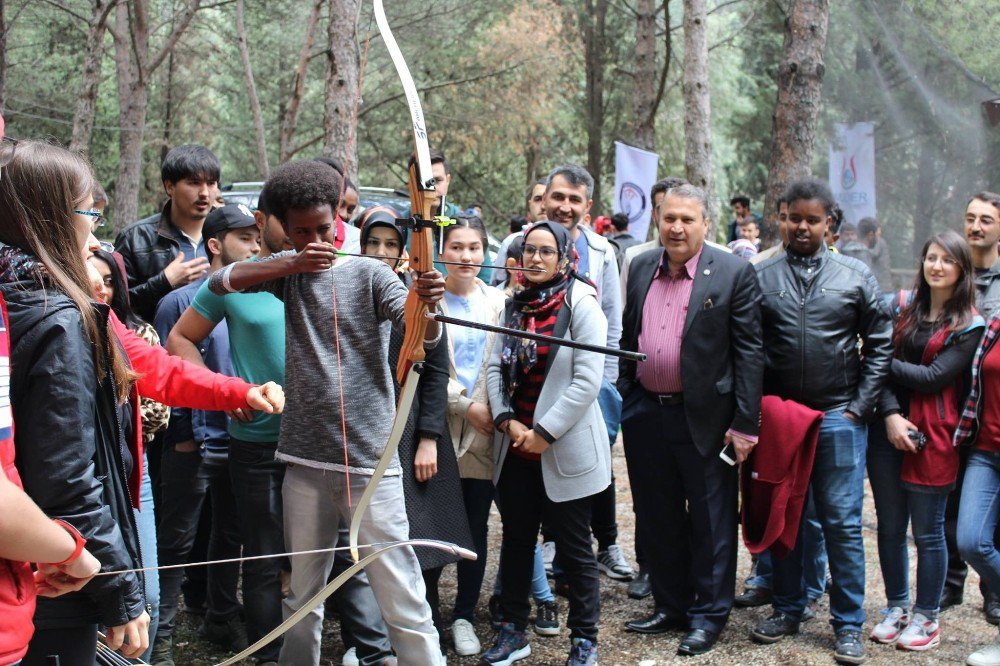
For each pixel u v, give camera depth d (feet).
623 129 68.28
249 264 10.13
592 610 12.91
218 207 13.78
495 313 14.29
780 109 26.02
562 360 12.89
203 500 13.70
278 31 55.26
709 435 13.87
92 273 8.73
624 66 66.69
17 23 52.60
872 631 14.62
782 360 14.24
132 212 40.93
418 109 8.33
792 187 14.39
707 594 14.06
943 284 13.98
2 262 6.91
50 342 6.77
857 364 14.28
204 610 14.99
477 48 57.21
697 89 31.37
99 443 7.34
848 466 13.93
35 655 7.18
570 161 72.23
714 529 13.99
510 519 13.34
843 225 37.83
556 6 59.52
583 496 12.78
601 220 29.78
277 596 12.17
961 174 37.70
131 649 7.30
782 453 13.66
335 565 12.32
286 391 10.57
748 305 13.75
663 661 13.69
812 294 14.19
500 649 13.25
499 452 13.32
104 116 60.03
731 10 65.05
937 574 14.35
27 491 6.77
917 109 38.47
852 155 38.29
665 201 14.05
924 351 14.19
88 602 7.20
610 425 16.57
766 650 14.10
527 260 12.98
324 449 10.30
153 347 8.91
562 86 63.82
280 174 9.96
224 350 12.97
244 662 13.12
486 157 66.49
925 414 14.16
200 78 59.31
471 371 13.99
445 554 11.89
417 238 8.35
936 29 37.88
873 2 38.06
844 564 13.92
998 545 14.19
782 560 14.51
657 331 14.17
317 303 10.35
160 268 14.64
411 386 8.73
